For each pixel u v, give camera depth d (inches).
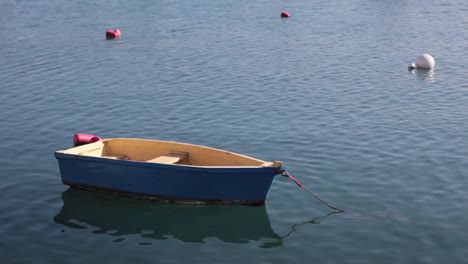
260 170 676.7
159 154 769.6
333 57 1435.8
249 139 919.7
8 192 753.0
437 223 658.2
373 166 807.7
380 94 1143.6
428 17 1907.0
